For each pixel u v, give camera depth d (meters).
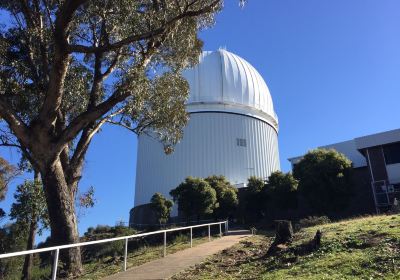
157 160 55.41
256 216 40.28
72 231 15.66
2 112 14.90
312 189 32.84
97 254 24.61
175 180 53.12
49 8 16.97
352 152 43.72
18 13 17.39
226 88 56.09
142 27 16.14
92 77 18.77
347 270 8.89
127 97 16.84
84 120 15.62
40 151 15.40
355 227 14.09
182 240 23.42
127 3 15.47
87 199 20.77
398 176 34.69
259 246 15.84
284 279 9.05
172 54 19.02
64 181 15.96
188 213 35.59
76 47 14.47
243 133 55.88
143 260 15.88
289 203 36.53
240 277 10.50
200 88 55.50
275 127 62.31
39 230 20.73
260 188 40.31
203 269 12.36
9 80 16.53
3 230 23.25
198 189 35.66
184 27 17.38
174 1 15.73
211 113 55.00
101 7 15.84
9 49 17.06
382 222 14.31
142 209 55.59
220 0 15.91
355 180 34.84
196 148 53.72
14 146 17.56
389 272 8.29
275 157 60.44
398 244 10.21
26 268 19.33
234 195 38.69
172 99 19.69
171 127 20.19
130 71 16.28
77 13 16.64
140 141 59.91
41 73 17.84
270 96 62.59
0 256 8.68
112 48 14.75
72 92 18.12
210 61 57.09
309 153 34.53
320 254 10.73
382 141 35.50
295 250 11.76
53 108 15.20
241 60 60.81
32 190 20.59
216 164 53.41
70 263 15.20
